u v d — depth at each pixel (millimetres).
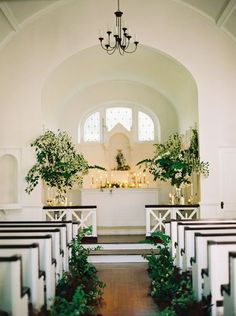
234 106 11266
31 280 5215
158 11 11406
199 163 11117
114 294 7473
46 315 5770
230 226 6703
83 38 11414
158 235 8523
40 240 6066
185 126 14641
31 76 11422
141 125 16844
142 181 16203
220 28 11242
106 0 11430
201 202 11102
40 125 11352
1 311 4379
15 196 11328
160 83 15109
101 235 12852
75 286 6824
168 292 6984
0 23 10672
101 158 16516
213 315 5184
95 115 16859
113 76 15172
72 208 11242
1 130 11352
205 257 5965
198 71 11312
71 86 14766
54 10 11438
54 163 11102
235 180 11188
